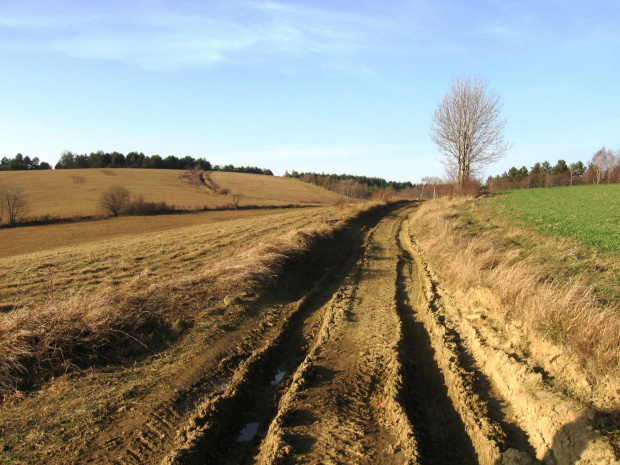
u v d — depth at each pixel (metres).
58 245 30.86
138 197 58.34
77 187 71.56
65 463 4.43
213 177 96.06
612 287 8.48
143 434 4.98
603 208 25.14
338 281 13.48
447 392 6.28
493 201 35.19
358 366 7.08
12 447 4.64
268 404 6.15
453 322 8.85
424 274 13.65
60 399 5.71
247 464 4.76
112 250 21.55
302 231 17.83
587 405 4.60
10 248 30.20
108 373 6.54
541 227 18.47
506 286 8.12
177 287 10.07
